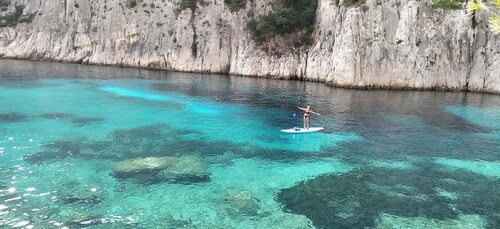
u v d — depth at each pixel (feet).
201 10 255.70
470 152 90.94
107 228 50.34
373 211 58.70
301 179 71.10
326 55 214.28
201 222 53.16
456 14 193.26
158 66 256.52
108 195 60.39
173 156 81.00
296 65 230.68
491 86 187.42
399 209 59.72
